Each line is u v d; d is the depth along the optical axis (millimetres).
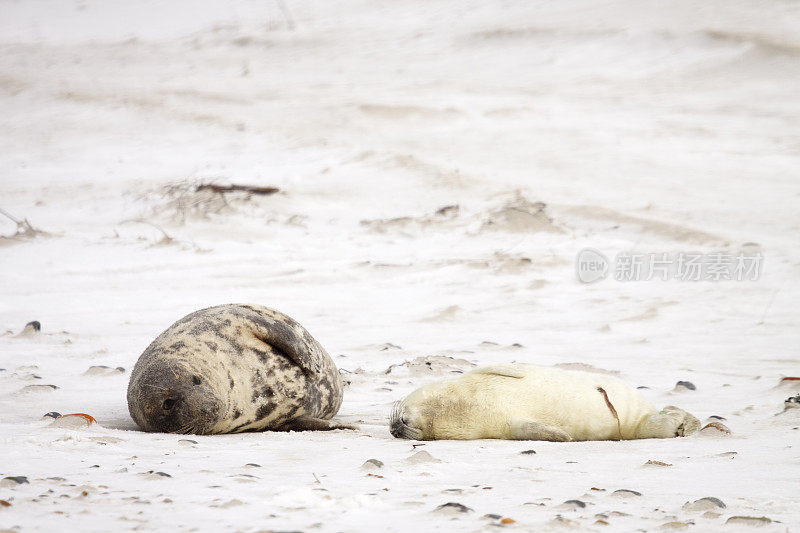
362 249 89188
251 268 76875
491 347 45969
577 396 24609
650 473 19172
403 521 13891
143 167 142875
